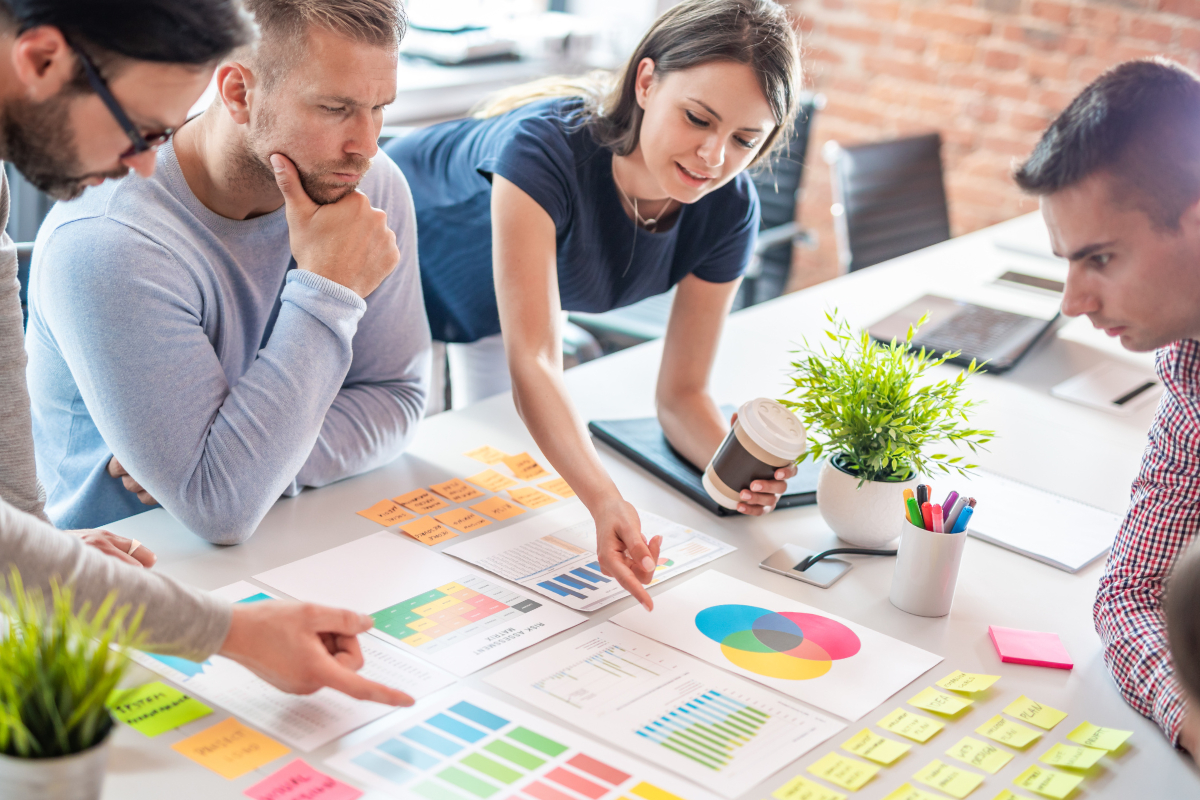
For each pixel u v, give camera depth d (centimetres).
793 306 233
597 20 396
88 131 90
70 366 126
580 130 154
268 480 126
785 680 109
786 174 338
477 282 187
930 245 327
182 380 125
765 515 146
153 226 126
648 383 189
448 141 181
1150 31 361
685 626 117
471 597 120
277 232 138
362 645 109
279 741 93
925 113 407
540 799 89
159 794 86
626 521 125
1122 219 100
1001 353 208
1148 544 120
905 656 115
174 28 86
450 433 164
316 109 121
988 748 101
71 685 76
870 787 94
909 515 123
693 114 137
